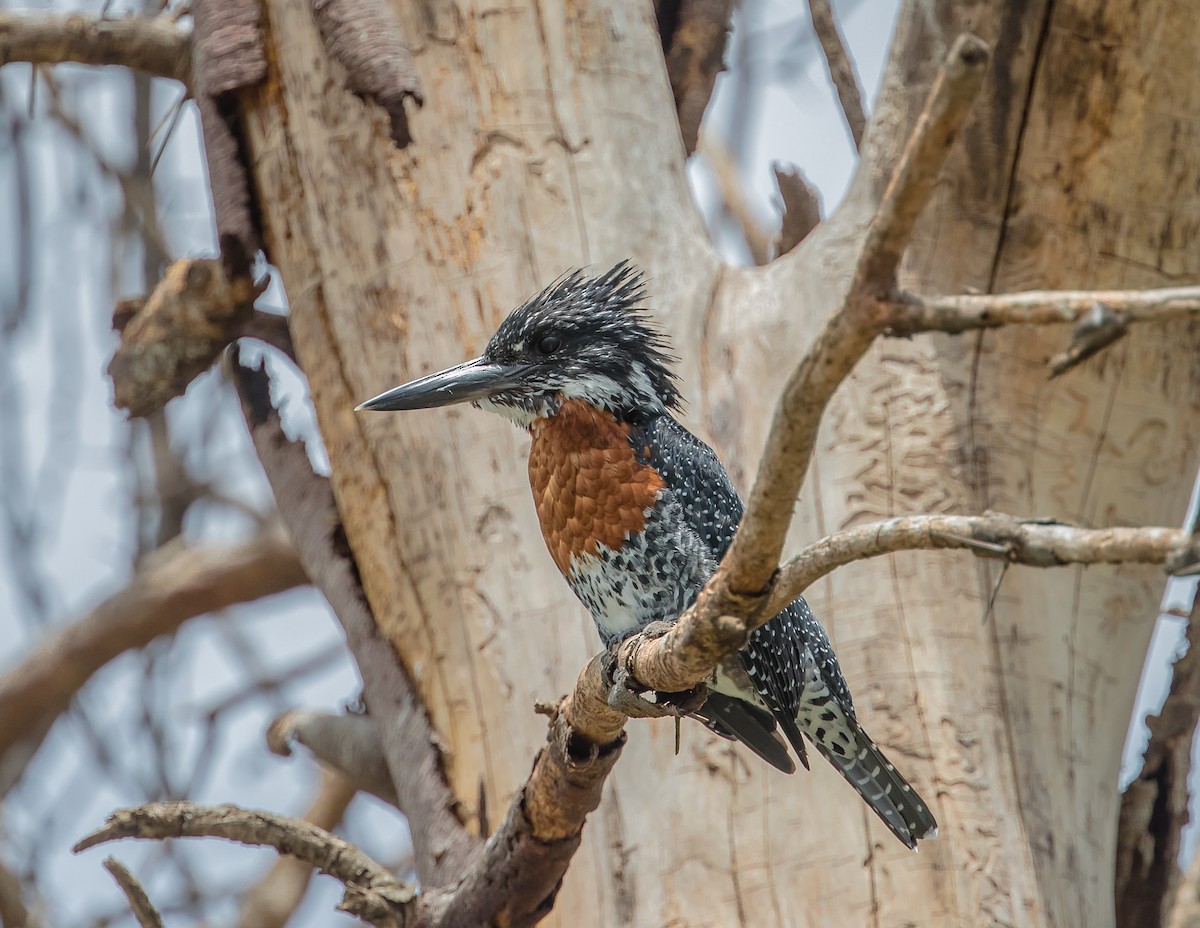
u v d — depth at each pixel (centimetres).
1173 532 424
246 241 1030
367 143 992
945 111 397
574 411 855
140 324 1114
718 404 949
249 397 1105
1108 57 922
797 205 1144
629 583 849
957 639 880
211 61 1020
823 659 844
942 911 819
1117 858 948
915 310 432
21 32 1066
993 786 851
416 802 900
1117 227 937
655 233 994
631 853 857
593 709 671
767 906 831
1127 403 938
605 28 1026
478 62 1000
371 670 958
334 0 966
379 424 973
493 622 918
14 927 1438
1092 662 925
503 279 964
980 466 910
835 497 903
